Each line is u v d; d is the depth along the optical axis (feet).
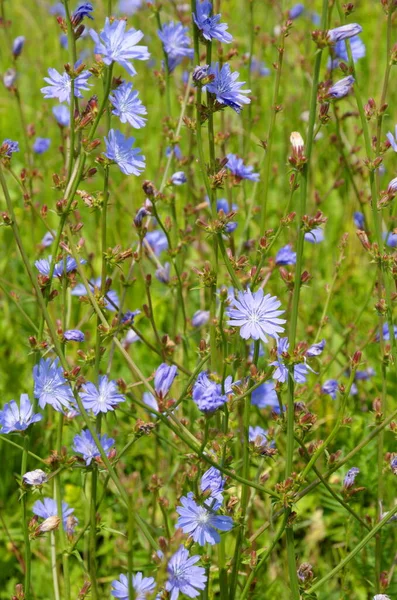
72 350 5.71
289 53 6.96
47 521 4.17
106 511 5.03
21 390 5.53
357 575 4.78
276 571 4.76
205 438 3.93
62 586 4.81
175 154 5.19
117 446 5.24
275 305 4.05
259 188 5.59
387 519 4.09
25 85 8.41
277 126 7.17
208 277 4.21
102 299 4.18
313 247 5.82
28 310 5.90
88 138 4.04
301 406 4.19
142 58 3.99
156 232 5.49
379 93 7.00
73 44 4.03
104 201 4.13
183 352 5.16
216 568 4.34
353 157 6.02
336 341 5.65
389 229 4.71
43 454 5.17
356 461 4.98
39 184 6.77
